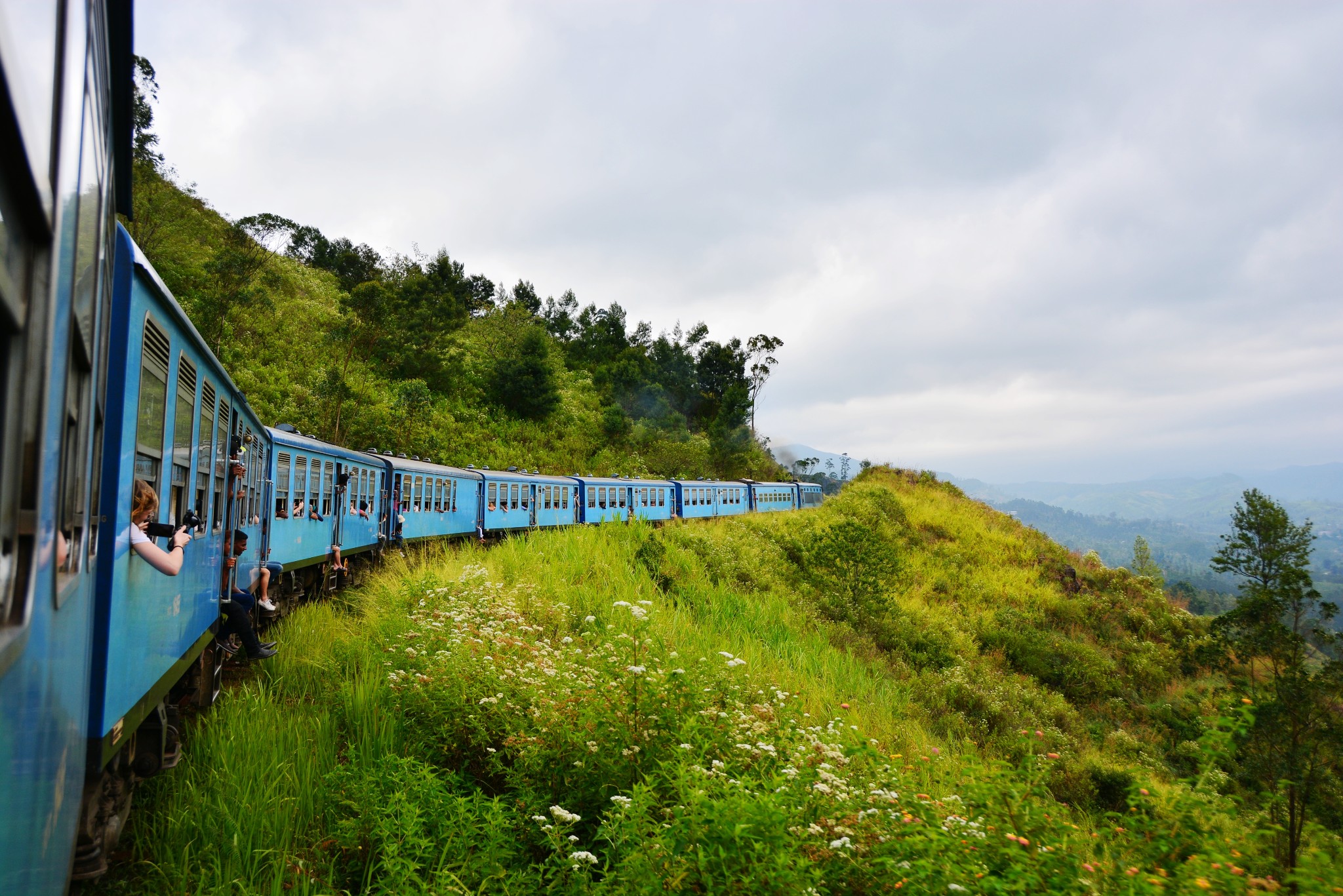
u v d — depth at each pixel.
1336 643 11.37
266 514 10.10
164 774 5.85
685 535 21.88
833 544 23.45
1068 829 5.18
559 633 11.77
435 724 6.96
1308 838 7.07
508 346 57.41
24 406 1.77
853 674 14.80
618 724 5.99
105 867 4.32
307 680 8.69
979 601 29.19
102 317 3.19
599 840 5.51
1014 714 16.05
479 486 23.86
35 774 2.15
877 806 5.09
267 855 5.04
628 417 57.03
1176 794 5.78
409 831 4.69
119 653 4.04
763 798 4.45
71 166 1.99
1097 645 27.66
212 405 6.60
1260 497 12.66
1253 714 5.88
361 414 35.12
